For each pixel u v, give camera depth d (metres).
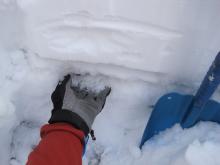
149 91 1.18
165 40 0.99
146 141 1.22
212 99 1.13
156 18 0.95
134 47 1.02
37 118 1.26
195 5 0.91
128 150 1.24
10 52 1.13
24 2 0.96
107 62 1.08
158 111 1.17
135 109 1.22
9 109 1.13
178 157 1.10
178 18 0.94
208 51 1.02
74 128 1.04
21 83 1.15
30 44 1.08
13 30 1.08
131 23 0.97
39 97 1.21
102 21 0.97
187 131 1.18
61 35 1.02
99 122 1.27
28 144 1.28
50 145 0.95
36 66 1.13
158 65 1.07
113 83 1.18
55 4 0.95
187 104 1.14
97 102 1.17
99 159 1.29
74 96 1.15
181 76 1.12
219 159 1.06
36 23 1.00
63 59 1.09
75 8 0.95
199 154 1.07
